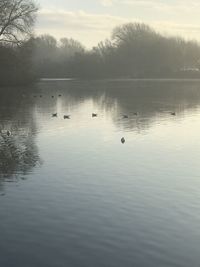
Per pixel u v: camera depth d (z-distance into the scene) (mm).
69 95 92438
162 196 21766
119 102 75688
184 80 163750
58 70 182375
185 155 30453
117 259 15539
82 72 180625
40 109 63688
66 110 62469
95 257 15688
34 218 19078
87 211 19828
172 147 33156
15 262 15445
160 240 16906
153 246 16438
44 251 16156
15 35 100625
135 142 35281
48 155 30812
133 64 178625
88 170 26641
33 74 116000
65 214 19500
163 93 96625
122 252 16000
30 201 21203
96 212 19688
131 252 16000
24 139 37250
